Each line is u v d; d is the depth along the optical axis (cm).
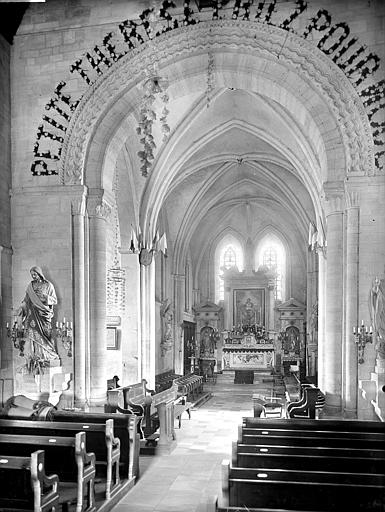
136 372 2417
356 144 1487
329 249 1547
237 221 4025
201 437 1742
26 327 1520
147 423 1753
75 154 1614
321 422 1120
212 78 1684
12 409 1359
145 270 2486
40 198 1619
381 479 748
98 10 1622
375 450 903
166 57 1594
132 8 1605
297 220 3353
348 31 1502
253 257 4000
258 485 757
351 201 1479
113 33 1612
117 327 2394
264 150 2728
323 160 1634
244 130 2436
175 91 1780
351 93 1495
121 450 1209
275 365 3669
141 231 2450
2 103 1602
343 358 1498
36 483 769
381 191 1469
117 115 1656
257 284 3866
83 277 1596
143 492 1146
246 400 2672
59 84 1634
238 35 1557
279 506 754
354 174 1482
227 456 1474
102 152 1639
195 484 1208
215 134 2423
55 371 1512
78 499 906
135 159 2298
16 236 1627
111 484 1100
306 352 3416
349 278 1476
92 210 1625
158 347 3030
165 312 3097
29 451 955
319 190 2048
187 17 1574
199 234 3947
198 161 2773
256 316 3853
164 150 2273
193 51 1584
